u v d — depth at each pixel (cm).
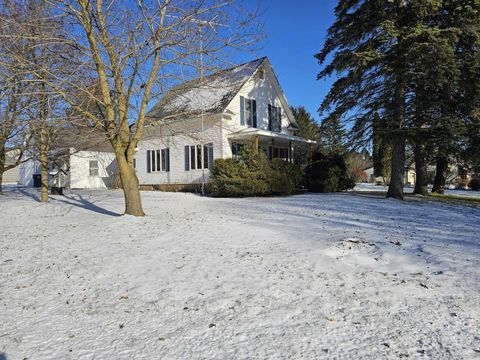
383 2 1423
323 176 2150
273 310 371
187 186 2139
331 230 808
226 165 1759
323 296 411
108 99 947
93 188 2711
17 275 489
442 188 2328
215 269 511
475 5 1345
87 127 990
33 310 372
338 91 1683
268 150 2309
